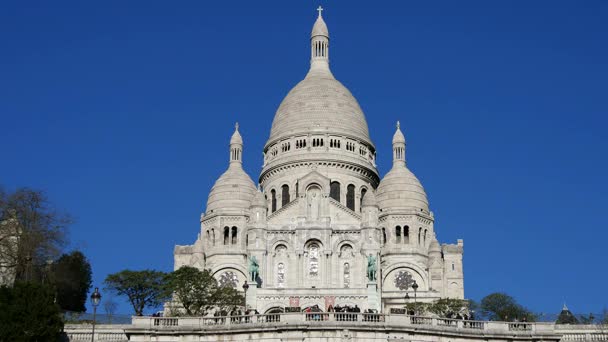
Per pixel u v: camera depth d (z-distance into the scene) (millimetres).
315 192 171875
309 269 166375
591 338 93500
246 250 180625
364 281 164250
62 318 96750
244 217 185875
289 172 189375
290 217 170375
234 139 196875
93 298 84812
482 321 85438
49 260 114438
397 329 80938
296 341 80312
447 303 135375
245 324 81938
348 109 197875
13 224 106812
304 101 197250
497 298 134625
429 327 82062
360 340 80438
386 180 191625
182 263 186750
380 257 167750
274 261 166375
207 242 186875
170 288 130125
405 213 185500
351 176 189875
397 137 196000
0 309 88938
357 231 167750
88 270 134500
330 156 188875
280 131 196125
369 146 197750
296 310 91500
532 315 116750
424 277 181250
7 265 105750
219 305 131500
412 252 182875
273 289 157250
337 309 88438
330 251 166375
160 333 83250
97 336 93188
